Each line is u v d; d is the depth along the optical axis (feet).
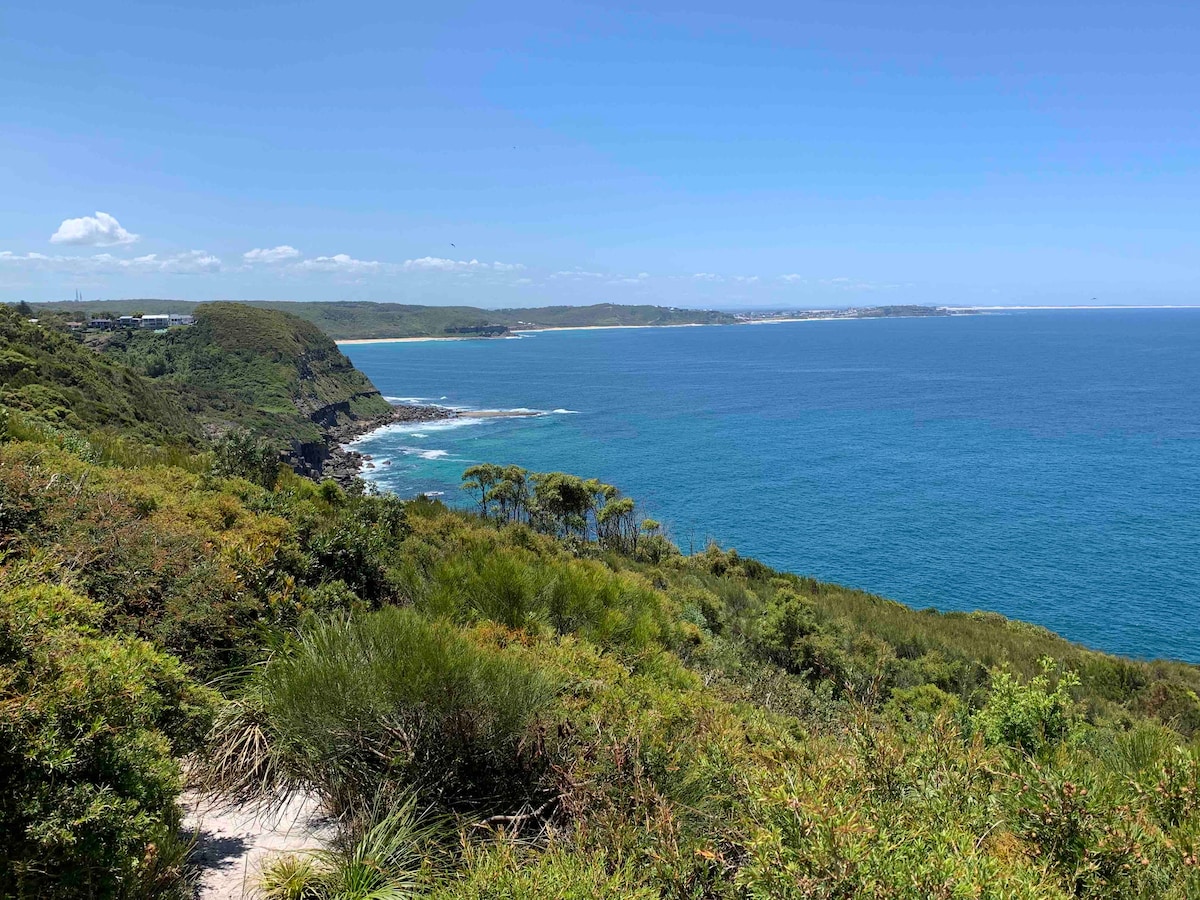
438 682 13.15
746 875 8.91
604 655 19.95
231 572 19.61
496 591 23.03
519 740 13.32
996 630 97.35
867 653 63.36
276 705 13.85
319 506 38.32
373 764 13.42
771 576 112.68
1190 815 11.08
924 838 9.25
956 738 12.21
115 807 9.37
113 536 18.62
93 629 11.87
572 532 108.37
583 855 10.27
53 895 8.73
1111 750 16.75
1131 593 136.26
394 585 26.37
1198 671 90.07
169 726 12.26
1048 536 168.55
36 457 23.73
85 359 180.45
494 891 9.33
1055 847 10.14
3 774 8.83
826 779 10.14
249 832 12.87
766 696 30.07
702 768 12.44
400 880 11.14
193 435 186.29
